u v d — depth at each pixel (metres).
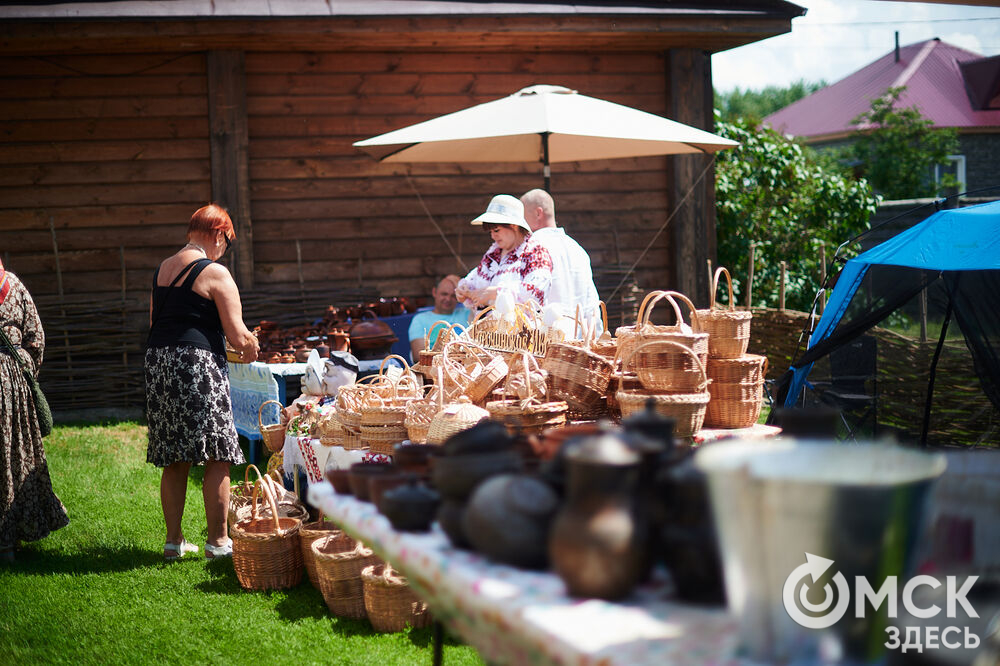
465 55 8.95
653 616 1.30
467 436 1.73
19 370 4.59
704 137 6.42
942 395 6.27
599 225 9.39
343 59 8.74
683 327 3.06
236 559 4.25
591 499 1.35
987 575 1.21
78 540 4.98
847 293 6.01
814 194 12.88
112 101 8.38
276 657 3.48
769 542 1.14
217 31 7.70
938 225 5.68
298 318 8.66
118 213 8.45
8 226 8.29
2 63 8.17
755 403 3.19
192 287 4.45
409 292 9.04
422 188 9.01
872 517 1.11
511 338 3.95
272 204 8.72
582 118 6.11
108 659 3.48
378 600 3.71
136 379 8.41
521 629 1.32
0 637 3.66
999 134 25.33
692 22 8.39
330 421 4.14
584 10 8.19
